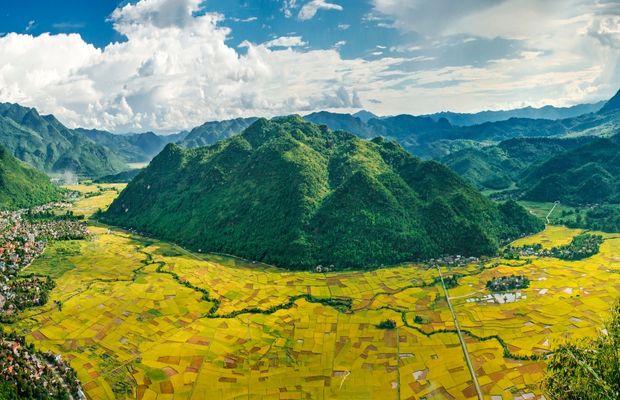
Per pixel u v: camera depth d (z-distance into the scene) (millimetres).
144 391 158750
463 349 179125
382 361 174500
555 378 75750
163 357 180375
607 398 64750
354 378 164125
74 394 156375
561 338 181000
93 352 183250
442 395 151500
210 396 155750
